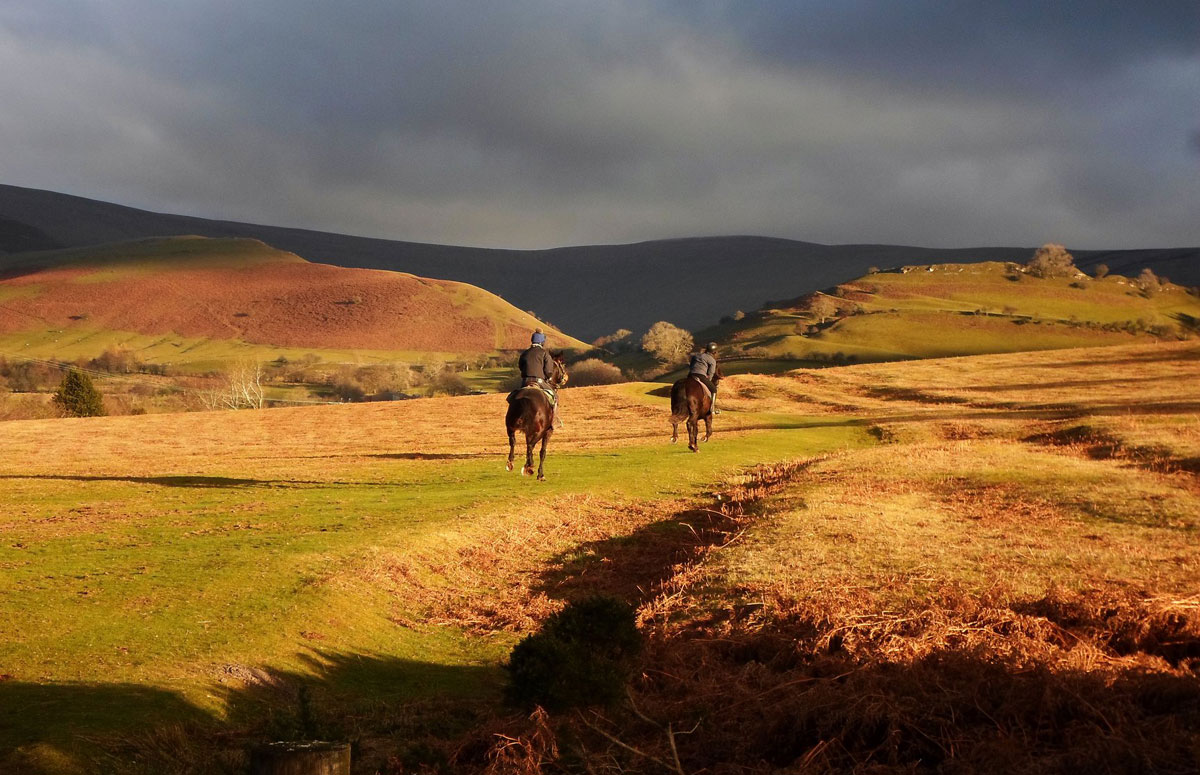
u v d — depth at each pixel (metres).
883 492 22.78
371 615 13.22
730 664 10.42
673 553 18.09
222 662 10.18
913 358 134.25
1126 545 16.06
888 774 6.83
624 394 67.06
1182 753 6.32
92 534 17.36
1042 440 38.44
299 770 5.05
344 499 22.52
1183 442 31.33
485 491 23.81
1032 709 7.65
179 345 199.75
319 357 193.12
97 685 9.05
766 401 63.50
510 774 7.35
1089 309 192.38
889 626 10.59
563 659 8.82
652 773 7.34
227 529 18.02
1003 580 13.12
